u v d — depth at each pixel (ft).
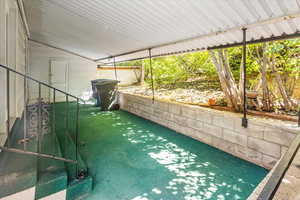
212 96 18.10
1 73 7.66
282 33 8.36
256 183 7.58
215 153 10.53
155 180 7.82
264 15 6.84
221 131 10.80
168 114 15.47
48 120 11.27
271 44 12.76
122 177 8.01
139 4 7.98
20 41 14.06
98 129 15.19
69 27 14.40
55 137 9.36
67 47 25.09
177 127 14.51
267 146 8.48
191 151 10.83
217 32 9.26
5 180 5.19
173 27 9.79
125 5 8.36
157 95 22.06
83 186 6.73
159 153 10.59
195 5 7.04
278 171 2.74
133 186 7.37
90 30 13.88
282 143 7.89
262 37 9.20
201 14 7.66
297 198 3.71
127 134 13.99
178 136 13.57
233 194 6.91
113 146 11.61
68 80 29.01
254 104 12.87
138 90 28.91
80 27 13.70
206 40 11.00
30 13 12.87
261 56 13.92
